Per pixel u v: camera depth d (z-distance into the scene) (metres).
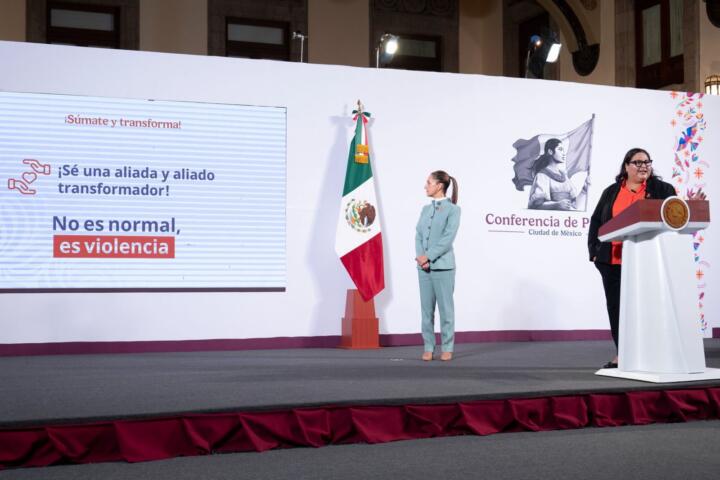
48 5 13.64
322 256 7.64
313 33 14.72
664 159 8.55
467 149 8.02
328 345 7.62
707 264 8.58
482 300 7.99
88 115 7.15
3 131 6.96
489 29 15.72
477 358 6.21
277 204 7.57
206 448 3.41
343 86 7.76
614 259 5.42
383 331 7.74
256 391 4.12
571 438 3.76
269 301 7.51
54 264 7.04
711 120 8.69
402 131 7.88
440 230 6.17
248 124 7.52
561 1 13.26
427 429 3.80
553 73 14.27
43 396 4.02
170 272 7.29
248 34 14.49
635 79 12.59
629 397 4.14
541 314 8.14
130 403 3.71
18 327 6.94
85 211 7.11
